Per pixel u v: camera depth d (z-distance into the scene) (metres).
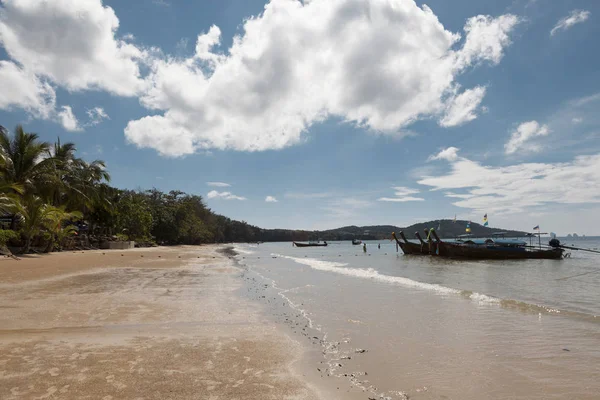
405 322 8.45
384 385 4.77
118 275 17.12
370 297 12.13
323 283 16.33
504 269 25.75
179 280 15.86
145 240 62.16
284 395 4.31
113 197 52.31
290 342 6.68
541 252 37.31
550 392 4.62
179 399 4.06
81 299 10.37
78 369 4.89
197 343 6.41
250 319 8.52
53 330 6.98
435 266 28.80
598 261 35.19
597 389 4.70
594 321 8.58
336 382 4.84
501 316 9.10
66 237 37.50
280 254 54.44
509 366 5.55
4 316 8.04
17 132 31.75
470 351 6.30
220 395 4.22
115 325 7.52
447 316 9.10
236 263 29.39
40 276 15.55
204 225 110.88
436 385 4.82
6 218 32.66
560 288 14.98
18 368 4.89
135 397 4.06
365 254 55.22
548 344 6.71
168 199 93.50
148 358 5.46
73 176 39.78
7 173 30.39
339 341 6.85
